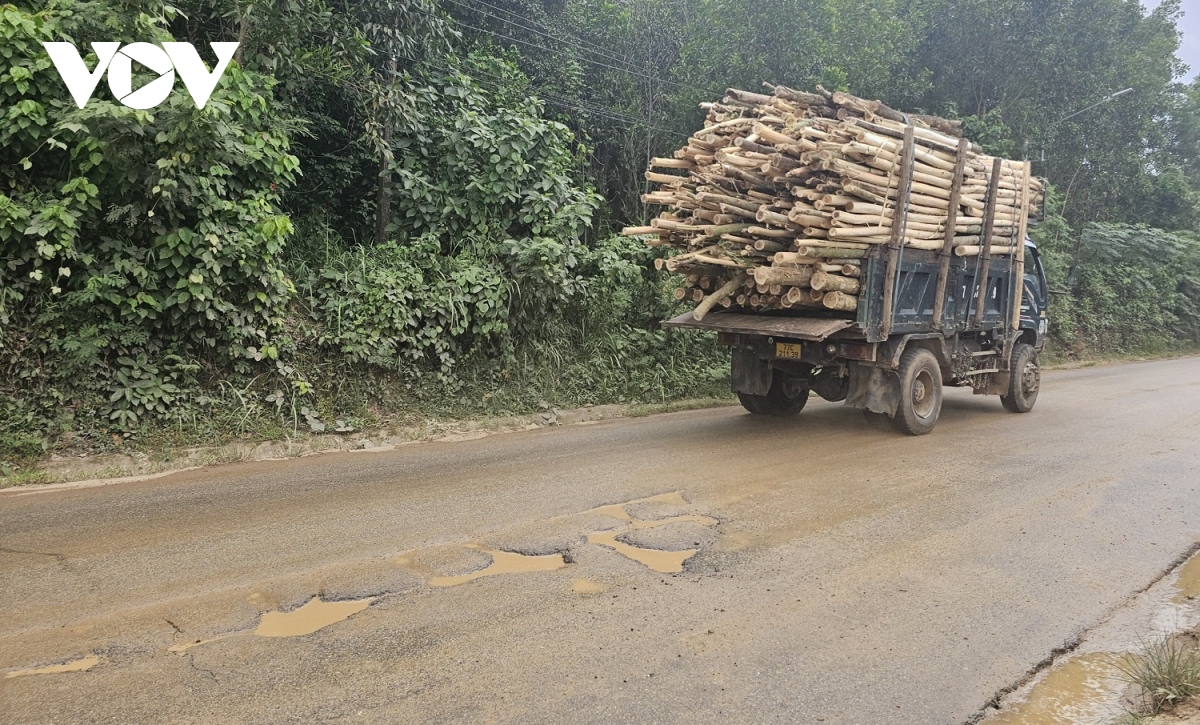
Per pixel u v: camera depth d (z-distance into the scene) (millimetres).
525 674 3139
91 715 2797
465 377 9586
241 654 3277
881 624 3674
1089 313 21734
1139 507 5637
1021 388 10062
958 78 21844
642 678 3123
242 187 8141
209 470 6723
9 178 7008
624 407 10352
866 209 7434
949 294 8797
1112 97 21078
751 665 3252
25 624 3545
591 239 14242
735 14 13750
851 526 5109
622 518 5254
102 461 6762
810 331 7691
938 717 2920
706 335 12180
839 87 13461
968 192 8805
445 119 10648
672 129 15062
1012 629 3666
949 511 5480
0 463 6395
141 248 7457
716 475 6484
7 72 6770
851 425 9102
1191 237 25562
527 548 4645
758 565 4391
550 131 10852
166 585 4023
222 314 7781
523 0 14453
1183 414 9992
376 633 3492
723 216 8148
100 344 6977
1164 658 3363
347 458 7293
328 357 8633
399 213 10789
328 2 9969
